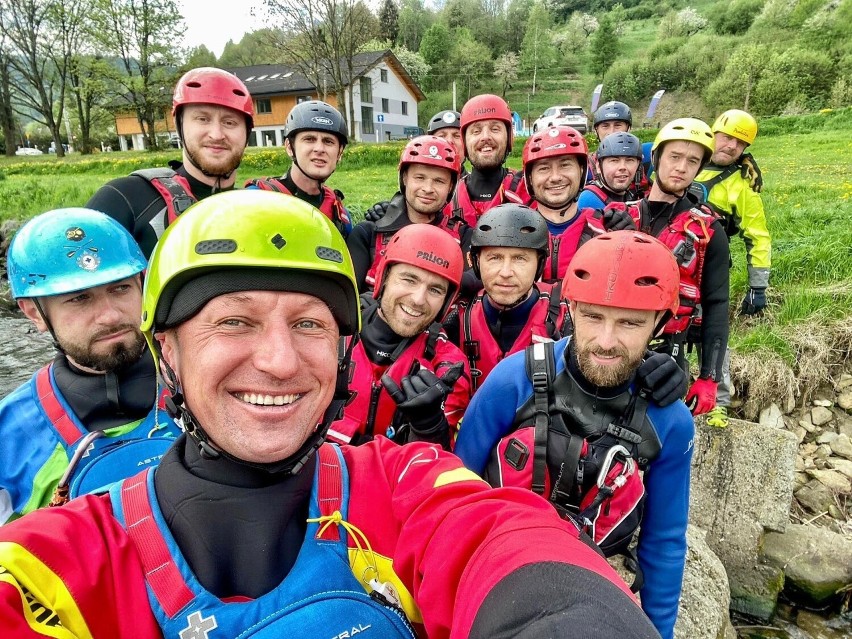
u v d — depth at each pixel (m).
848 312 5.11
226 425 0.98
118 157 33.88
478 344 2.95
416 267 2.49
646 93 67.44
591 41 88.75
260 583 0.99
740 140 4.28
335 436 2.36
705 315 3.31
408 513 1.17
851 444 4.37
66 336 1.79
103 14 38.38
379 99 51.91
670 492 2.00
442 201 3.90
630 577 2.82
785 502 3.54
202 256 0.95
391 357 2.56
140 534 1.00
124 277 1.83
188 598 0.95
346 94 45.00
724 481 3.69
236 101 3.32
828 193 10.02
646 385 1.86
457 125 5.66
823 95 52.06
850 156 17.67
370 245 4.03
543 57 81.25
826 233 6.78
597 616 0.79
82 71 40.16
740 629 3.49
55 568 0.91
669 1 112.75
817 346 4.83
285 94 46.28
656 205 3.62
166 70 43.81
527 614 0.83
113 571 0.95
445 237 2.64
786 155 19.73
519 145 28.42
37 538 0.93
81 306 1.79
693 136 3.27
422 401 2.05
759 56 55.53
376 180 21.14
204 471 1.05
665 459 1.95
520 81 81.44
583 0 123.94
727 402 4.21
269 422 0.99
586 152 3.65
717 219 3.28
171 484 1.05
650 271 1.75
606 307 1.77
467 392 2.74
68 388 1.84
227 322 0.97
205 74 3.25
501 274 2.79
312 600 0.98
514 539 1.00
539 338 2.80
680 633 2.66
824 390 4.78
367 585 1.08
